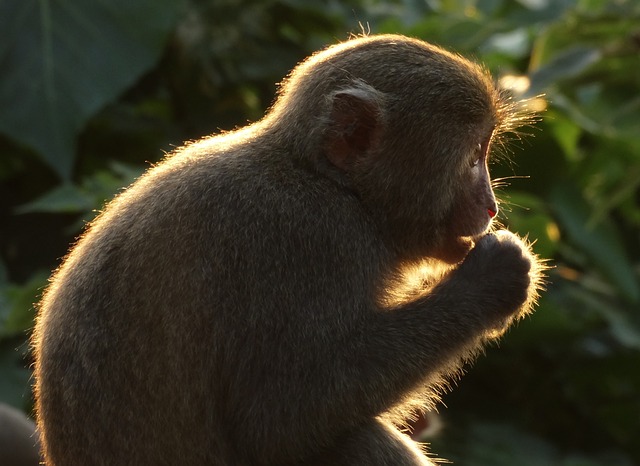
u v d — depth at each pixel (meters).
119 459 8.03
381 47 8.98
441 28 18.50
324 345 8.14
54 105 16.28
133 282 8.08
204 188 8.29
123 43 16.64
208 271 8.05
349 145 8.78
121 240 8.22
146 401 8.01
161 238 8.11
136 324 8.02
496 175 17.11
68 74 16.42
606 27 17.61
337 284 8.30
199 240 8.10
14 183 18.38
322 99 8.78
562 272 16.97
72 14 16.64
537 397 16.59
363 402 8.17
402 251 9.02
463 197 9.02
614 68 17.77
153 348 7.99
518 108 12.52
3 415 11.04
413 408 9.17
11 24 16.48
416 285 9.35
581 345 16.56
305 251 8.27
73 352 8.12
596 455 16.25
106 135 18.12
